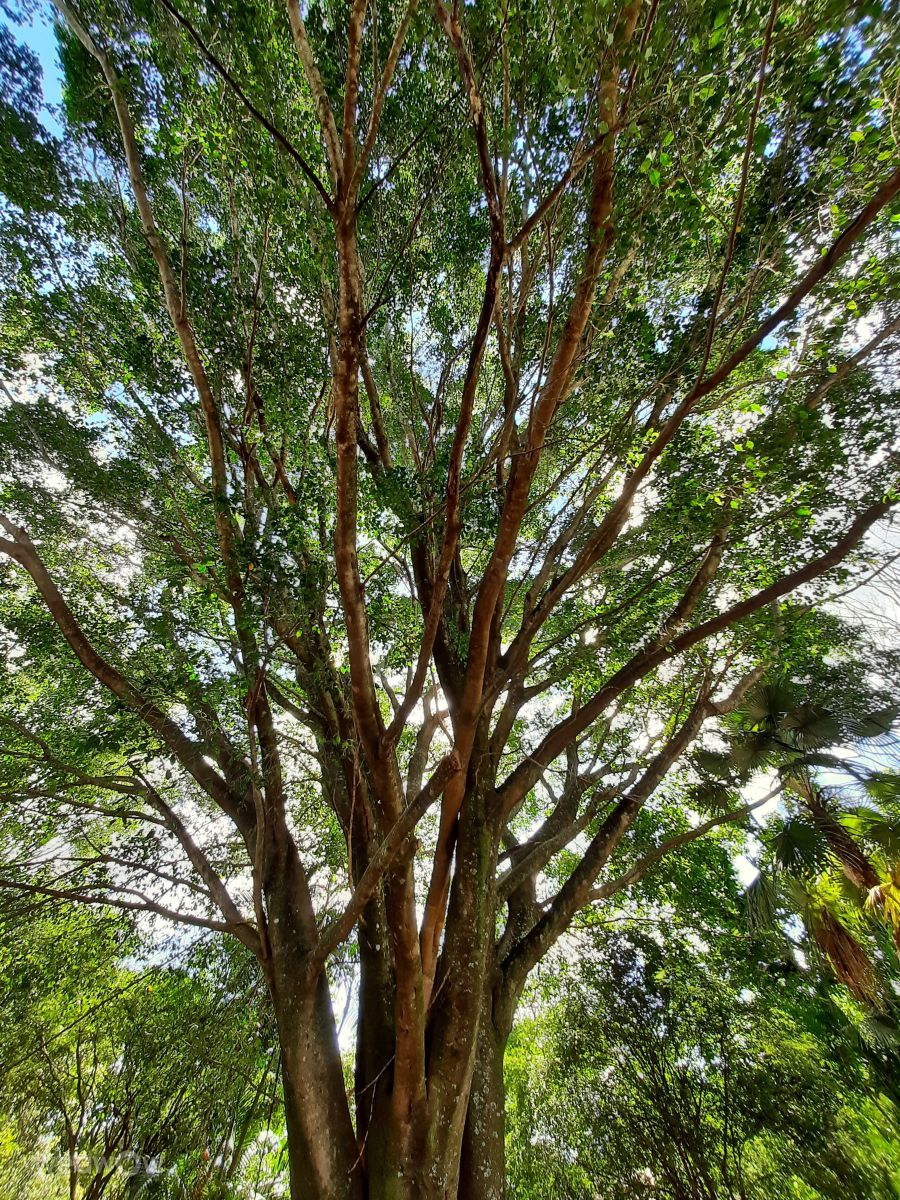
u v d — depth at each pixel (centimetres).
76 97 511
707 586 559
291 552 494
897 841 676
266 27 412
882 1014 757
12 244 610
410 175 596
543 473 711
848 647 732
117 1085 894
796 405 482
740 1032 809
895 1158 716
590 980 869
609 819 658
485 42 353
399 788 432
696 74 278
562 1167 843
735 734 775
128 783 726
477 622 362
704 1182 696
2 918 555
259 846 512
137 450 660
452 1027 458
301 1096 450
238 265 560
